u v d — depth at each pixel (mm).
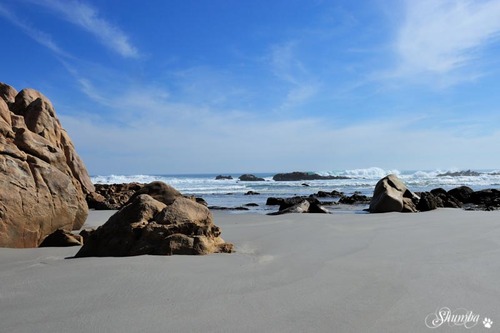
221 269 4809
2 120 8703
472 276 4473
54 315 3240
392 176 16766
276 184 48312
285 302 3607
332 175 68812
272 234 8258
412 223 9961
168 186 10305
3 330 2941
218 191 37750
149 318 3184
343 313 3340
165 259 5320
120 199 18391
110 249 6039
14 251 6660
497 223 9445
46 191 8195
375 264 5145
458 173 63656
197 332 2930
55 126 14227
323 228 9109
